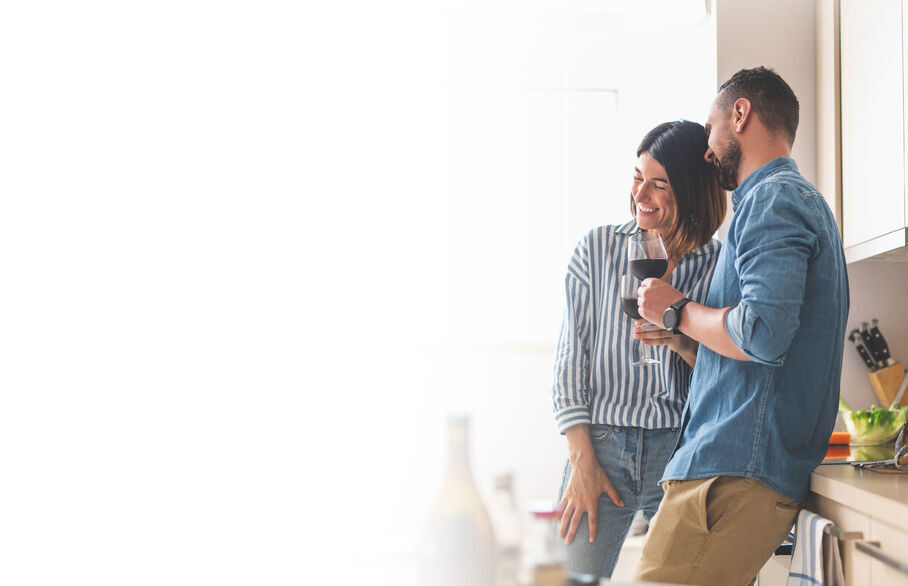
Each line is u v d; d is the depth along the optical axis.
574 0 3.18
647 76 3.23
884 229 2.13
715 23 2.53
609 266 1.94
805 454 1.54
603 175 3.55
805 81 2.52
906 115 2.00
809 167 2.52
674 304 1.58
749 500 1.50
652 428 1.86
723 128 1.62
